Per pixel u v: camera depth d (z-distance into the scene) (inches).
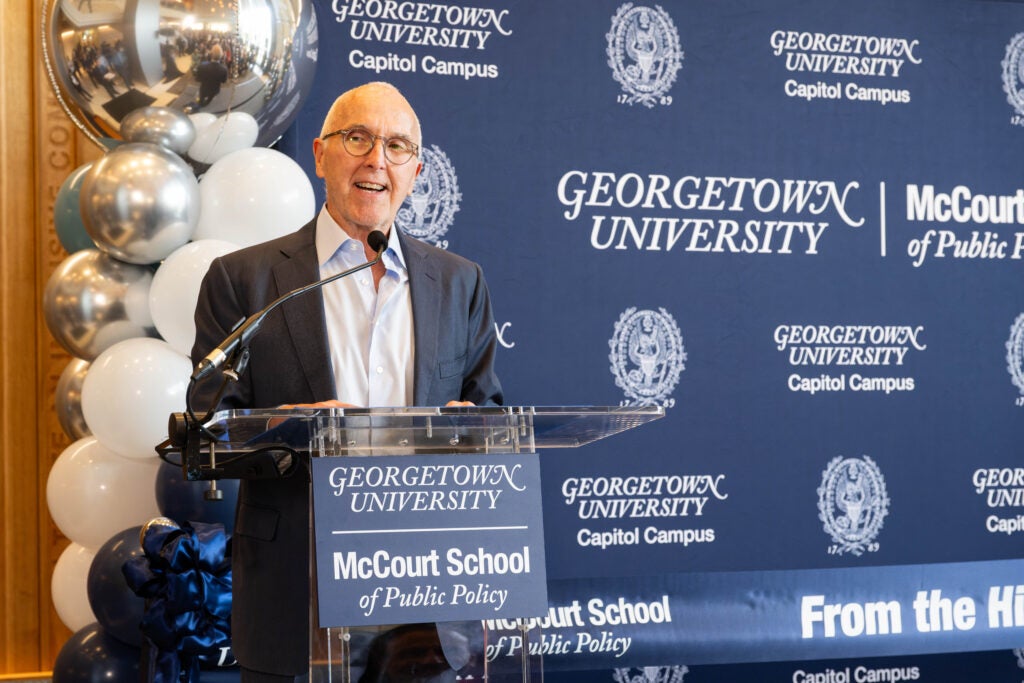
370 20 151.0
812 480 163.9
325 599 58.5
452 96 154.2
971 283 172.1
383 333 87.9
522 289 155.9
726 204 163.9
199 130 122.8
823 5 168.9
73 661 117.9
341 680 58.7
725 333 162.7
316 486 59.8
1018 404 172.2
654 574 156.9
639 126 161.2
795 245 166.2
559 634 152.4
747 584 159.9
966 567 167.8
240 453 75.5
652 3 162.2
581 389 157.2
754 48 166.1
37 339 147.2
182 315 116.3
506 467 63.3
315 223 92.3
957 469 169.2
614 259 159.3
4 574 144.3
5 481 144.9
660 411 66.2
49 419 146.7
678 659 155.8
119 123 121.8
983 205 173.3
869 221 169.2
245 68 119.1
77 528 123.7
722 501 160.4
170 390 116.7
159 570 111.0
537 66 157.6
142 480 123.5
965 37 174.1
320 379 84.7
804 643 160.6
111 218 116.4
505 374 154.8
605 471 156.9
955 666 162.1
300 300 86.7
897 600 164.7
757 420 162.9
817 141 167.8
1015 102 175.3
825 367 165.8
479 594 61.1
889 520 165.9
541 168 157.2
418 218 152.5
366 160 87.5
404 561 60.2
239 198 122.1
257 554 77.6
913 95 171.8
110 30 115.5
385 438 66.5
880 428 167.0
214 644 112.3
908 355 168.9
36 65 148.2
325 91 148.6
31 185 147.9
